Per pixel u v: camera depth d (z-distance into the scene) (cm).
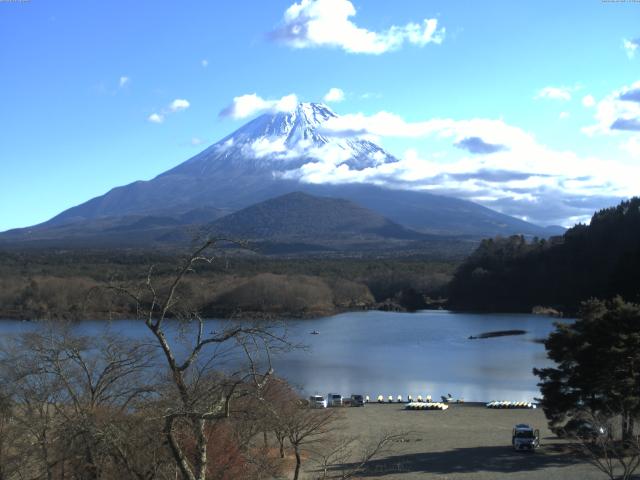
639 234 14875
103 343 2973
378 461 3519
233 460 1891
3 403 2105
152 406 1678
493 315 15362
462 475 3234
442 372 8012
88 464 1702
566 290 15862
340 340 10900
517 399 6500
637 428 3841
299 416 2789
